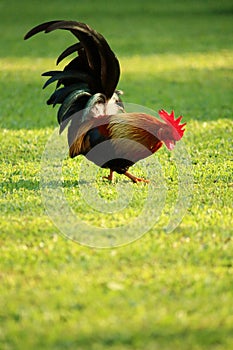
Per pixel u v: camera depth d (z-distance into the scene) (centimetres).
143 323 1475
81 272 1727
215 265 1773
